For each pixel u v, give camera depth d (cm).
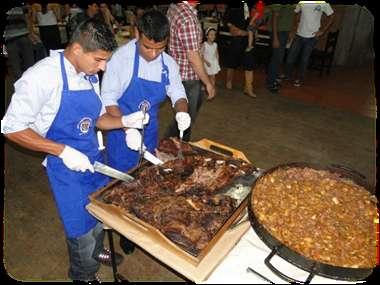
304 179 173
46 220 285
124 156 233
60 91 157
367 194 163
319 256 128
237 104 551
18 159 377
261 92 616
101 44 142
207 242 132
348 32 796
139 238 144
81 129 173
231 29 564
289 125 483
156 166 178
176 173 176
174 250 135
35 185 333
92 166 168
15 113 148
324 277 118
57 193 178
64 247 258
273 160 392
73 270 201
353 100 596
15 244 260
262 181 166
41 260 247
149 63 206
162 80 215
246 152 407
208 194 161
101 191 160
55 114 163
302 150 417
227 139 437
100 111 180
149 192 158
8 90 570
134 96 214
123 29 543
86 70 153
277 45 585
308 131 468
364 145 436
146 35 175
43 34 623
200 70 296
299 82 655
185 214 144
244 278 129
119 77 206
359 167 386
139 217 144
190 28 279
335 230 142
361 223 147
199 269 130
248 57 560
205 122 482
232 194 163
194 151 199
